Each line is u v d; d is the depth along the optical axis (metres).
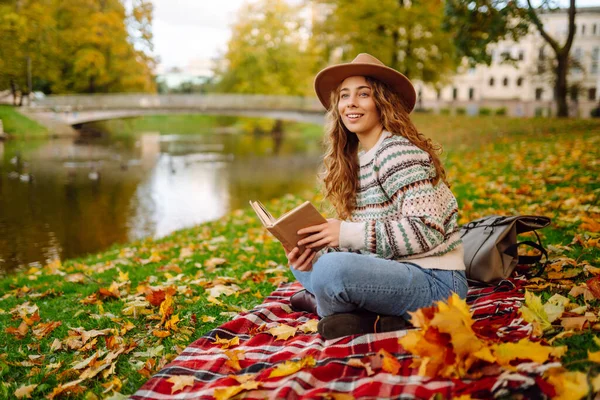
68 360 2.85
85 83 42.38
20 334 3.32
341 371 2.08
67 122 37.72
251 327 2.86
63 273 5.55
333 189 2.72
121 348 2.82
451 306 1.92
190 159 27.36
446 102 49.06
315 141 42.59
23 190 17.27
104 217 13.41
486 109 43.62
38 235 11.36
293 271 2.93
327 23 28.75
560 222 4.61
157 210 14.46
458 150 15.35
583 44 59.69
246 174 22.06
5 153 26.91
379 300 2.28
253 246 5.73
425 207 2.31
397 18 27.61
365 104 2.54
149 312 3.45
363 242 2.33
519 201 6.05
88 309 3.79
